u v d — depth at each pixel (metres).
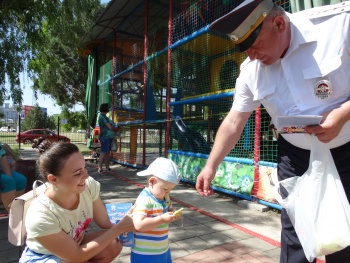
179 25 6.86
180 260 2.90
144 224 2.00
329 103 1.60
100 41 11.88
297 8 3.71
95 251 1.97
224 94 5.28
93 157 10.66
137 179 7.14
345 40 1.53
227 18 1.61
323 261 2.74
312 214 1.64
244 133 5.16
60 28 10.87
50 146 1.96
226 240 3.37
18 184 4.02
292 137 1.82
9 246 3.23
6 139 20.81
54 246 1.91
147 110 8.22
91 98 12.74
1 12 8.19
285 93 1.74
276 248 3.16
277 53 1.67
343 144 1.68
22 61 9.18
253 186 4.69
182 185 6.35
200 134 6.73
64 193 1.94
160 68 8.36
